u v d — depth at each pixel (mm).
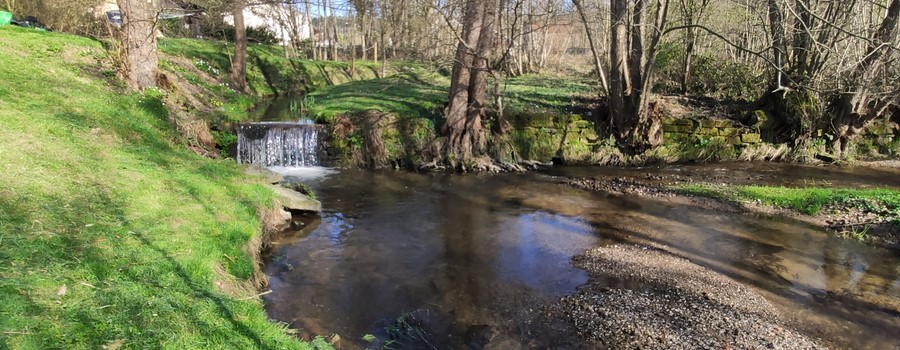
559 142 13375
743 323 5297
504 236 8062
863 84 10375
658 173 12250
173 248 4789
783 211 9211
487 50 12352
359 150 12828
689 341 4926
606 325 5234
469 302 5766
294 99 21750
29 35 11812
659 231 8305
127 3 11336
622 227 8516
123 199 5605
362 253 7176
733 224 8648
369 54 37031
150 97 10586
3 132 6227
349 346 4695
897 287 6320
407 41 22859
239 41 21641
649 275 6531
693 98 16188
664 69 17047
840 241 7891
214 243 5254
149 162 7258
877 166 12789
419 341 4883
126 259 4242
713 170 12438
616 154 13305
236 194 7137
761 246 7652
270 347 3785
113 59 11547
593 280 6395
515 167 12719
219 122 12430
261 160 12609
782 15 11789
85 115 8094
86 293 3541
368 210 9328
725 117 14320
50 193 5062
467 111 12836
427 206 9703
